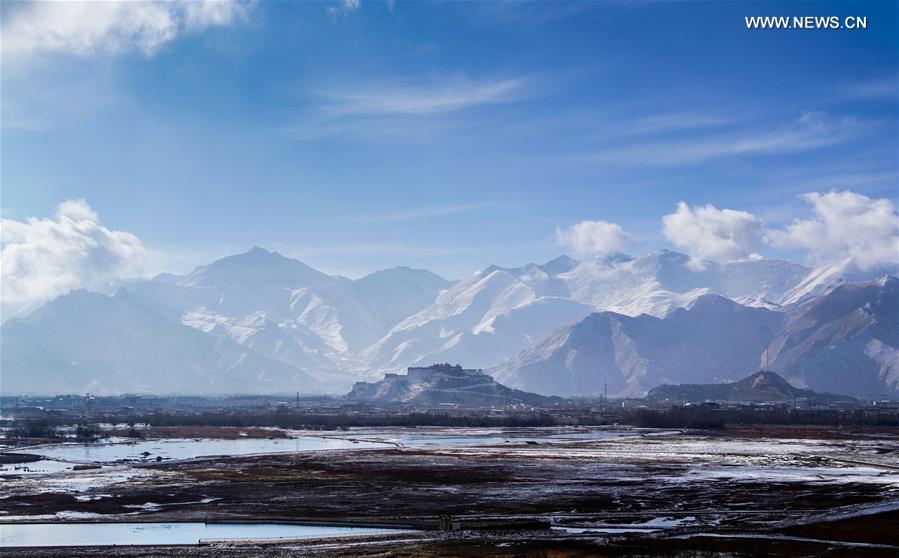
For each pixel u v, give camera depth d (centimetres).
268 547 11644
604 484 17712
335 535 12538
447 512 14362
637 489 16925
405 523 13375
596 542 11462
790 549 11012
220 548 11606
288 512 14425
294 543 11875
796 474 19475
